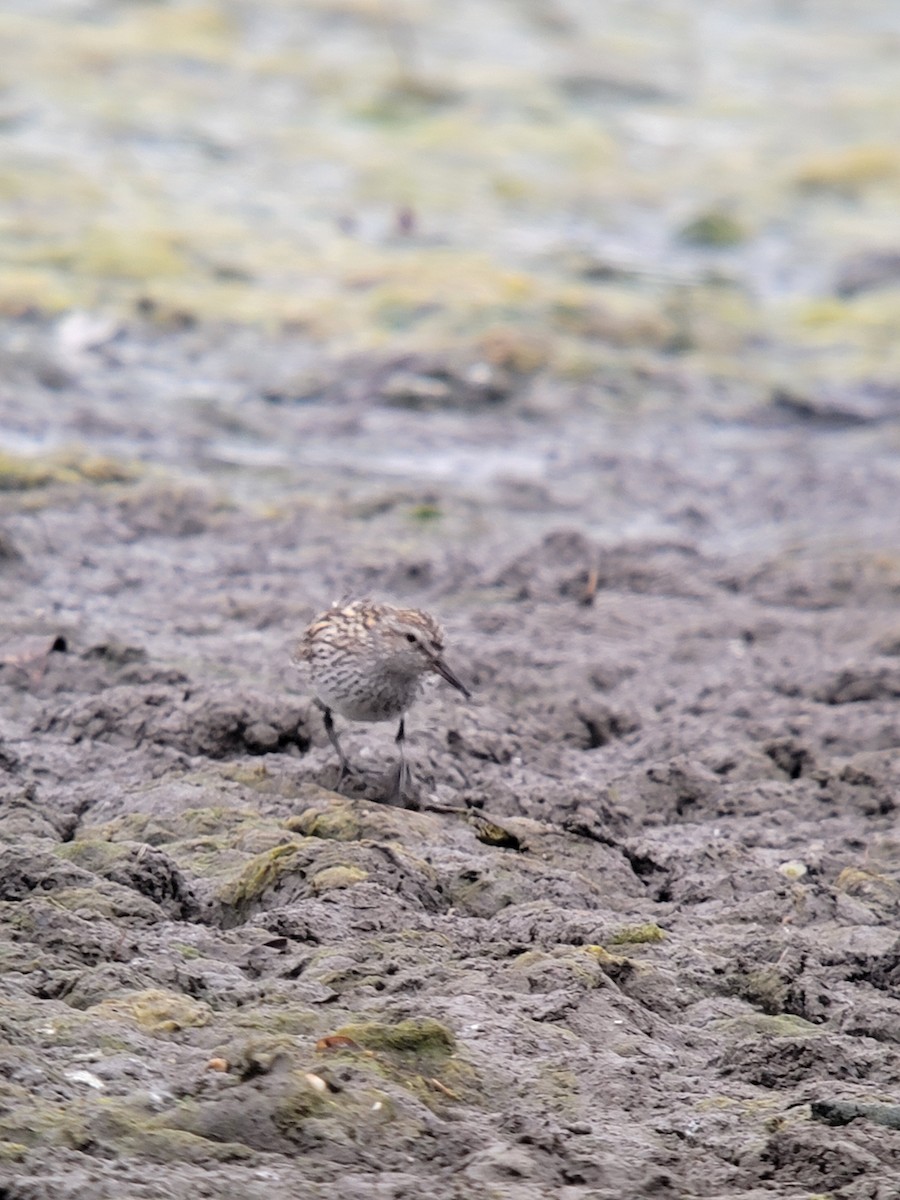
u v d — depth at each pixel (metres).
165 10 36.31
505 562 16.42
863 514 18.92
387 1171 6.59
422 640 10.98
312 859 9.34
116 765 11.07
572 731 12.59
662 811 11.40
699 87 35.38
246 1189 6.30
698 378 22.33
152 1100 6.80
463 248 25.97
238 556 15.95
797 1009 8.52
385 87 33.28
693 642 14.65
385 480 18.70
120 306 22.64
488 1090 7.32
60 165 27.55
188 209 26.47
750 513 18.91
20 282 22.92
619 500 18.83
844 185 30.09
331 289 23.89
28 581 14.69
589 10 40.31
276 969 8.33
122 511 16.53
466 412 20.80
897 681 13.70
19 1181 6.11
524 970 8.37
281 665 13.18
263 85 32.88
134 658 12.70
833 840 10.98
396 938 8.70
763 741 12.34
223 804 10.38
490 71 34.84
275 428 19.91
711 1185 6.79
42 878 8.83
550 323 23.17
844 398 22.33
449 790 11.20
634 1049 7.83
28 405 19.58
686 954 8.88
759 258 27.00
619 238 27.34
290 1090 6.85
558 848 10.27
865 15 41.75
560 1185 6.64
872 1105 7.31
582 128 32.12
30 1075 6.86
